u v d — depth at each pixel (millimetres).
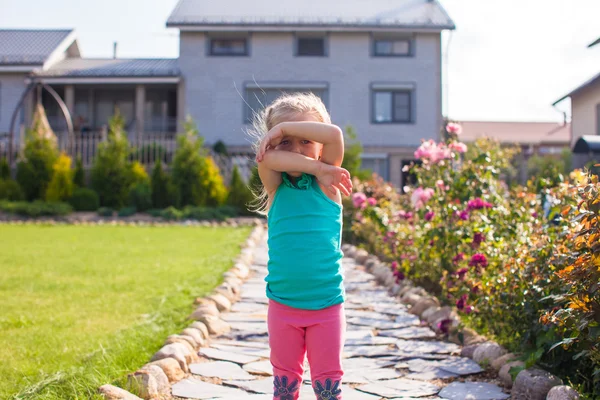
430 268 6309
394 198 11539
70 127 19797
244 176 20047
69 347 3883
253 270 7805
